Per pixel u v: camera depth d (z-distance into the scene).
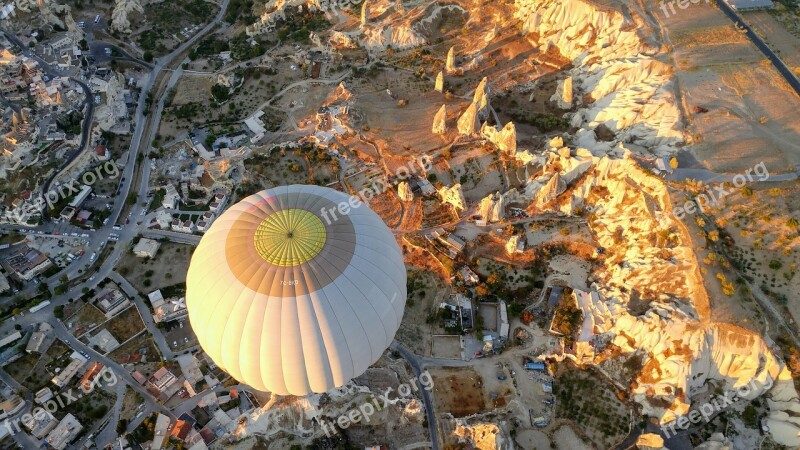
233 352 70.38
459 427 87.00
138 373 95.12
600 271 102.69
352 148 126.06
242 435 85.06
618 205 106.69
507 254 107.62
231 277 71.00
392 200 117.38
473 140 124.31
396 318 76.94
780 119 110.25
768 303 88.50
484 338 97.50
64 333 100.50
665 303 90.56
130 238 114.56
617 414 88.06
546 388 91.31
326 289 69.81
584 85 129.00
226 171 122.81
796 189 99.19
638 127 113.06
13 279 107.19
